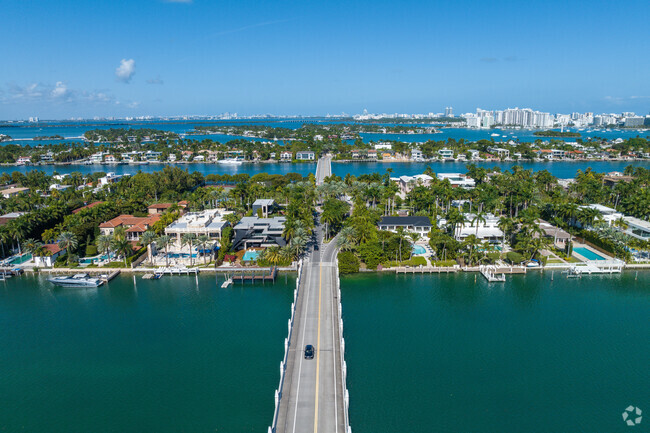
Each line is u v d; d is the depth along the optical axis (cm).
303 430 6788
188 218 16938
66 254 14962
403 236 15238
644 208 17912
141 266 14412
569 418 7644
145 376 8800
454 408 7856
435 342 9975
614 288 12850
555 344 9931
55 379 8775
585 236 16462
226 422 7538
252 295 12338
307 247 15825
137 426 7494
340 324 9519
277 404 7144
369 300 12056
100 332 10488
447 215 17550
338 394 7644
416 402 7994
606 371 8950
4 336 10369
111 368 9075
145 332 10444
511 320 11019
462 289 12794
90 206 19538
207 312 11388
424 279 13488
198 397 8175
